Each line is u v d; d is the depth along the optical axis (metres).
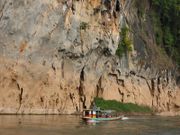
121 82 69.31
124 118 57.16
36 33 50.09
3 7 45.81
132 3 75.75
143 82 74.88
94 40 59.25
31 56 49.94
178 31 89.62
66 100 55.44
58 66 54.19
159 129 44.28
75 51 56.22
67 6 53.75
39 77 51.25
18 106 48.69
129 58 71.06
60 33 53.38
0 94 46.81
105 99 64.88
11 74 47.78
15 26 47.56
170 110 80.31
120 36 69.06
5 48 47.00
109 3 61.75
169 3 88.38
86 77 59.38
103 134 36.69
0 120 40.91
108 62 64.94
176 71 85.31
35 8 49.31
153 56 79.38
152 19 85.12
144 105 73.31
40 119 45.06
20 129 35.28
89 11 58.28
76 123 44.62
